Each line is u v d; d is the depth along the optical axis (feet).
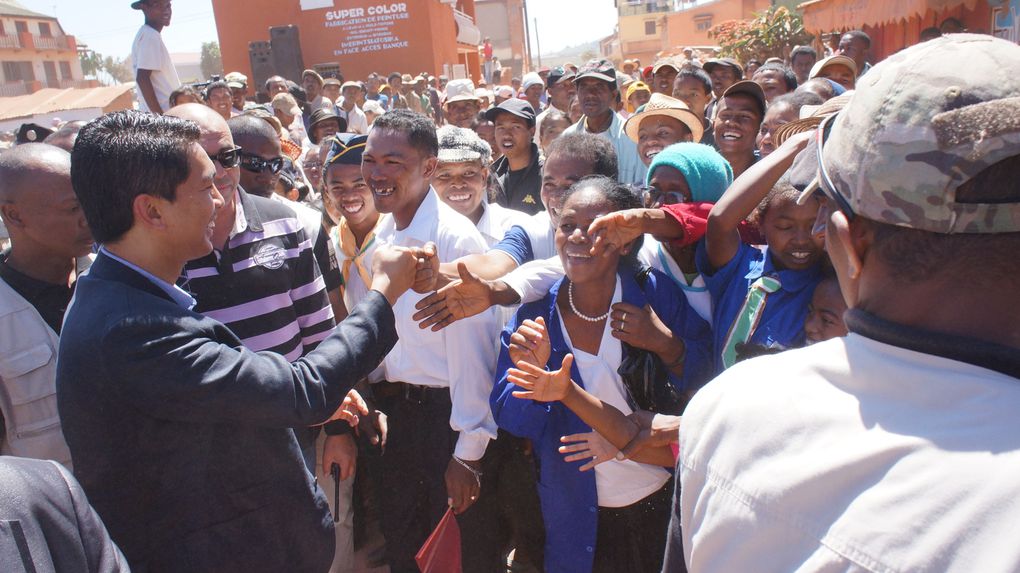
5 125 64.23
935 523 2.64
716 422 3.42
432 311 7.54
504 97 39.88
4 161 7.54
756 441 3.21
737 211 7.02
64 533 3.92
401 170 9.10
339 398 6.03
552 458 7.88
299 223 9.33
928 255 2.91
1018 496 2.53
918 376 2.91
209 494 5.89
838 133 3.20
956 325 2.93
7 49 176.24
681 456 3.65
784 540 3.02
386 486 10.12
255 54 54.13
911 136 2.76
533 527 9.70
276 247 8.86
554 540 8.05
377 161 9.12
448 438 9.55
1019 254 2.80
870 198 2.95
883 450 2.83
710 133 19.74
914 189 2.78
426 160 9.32
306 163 17.39
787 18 56.24
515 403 7.81
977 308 2.89
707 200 8.13
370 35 61.87
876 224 3.10
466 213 11.96
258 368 5.62
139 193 5.59
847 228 3.19
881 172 2.86
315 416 5.82
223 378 5.47
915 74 2.83
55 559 3.83
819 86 13.70
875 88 2.97
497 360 8.77
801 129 8.32
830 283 6.89
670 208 7.58
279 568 6.31
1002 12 29.14
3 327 7.55
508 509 9.78
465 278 7.40
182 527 5.86
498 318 9.39
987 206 2.72
